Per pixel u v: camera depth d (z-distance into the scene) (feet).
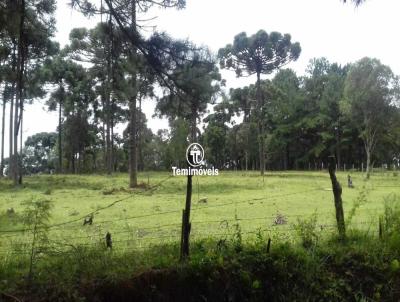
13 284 15.40
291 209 45.14
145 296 15.89
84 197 68.13
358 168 206.08
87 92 149.79
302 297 17.07
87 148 201.57
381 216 22.31
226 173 147.95
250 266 17.22
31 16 23.11
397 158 209.15
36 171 254.47
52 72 114.32
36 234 17.70
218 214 42.01
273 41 135.95
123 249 18.98
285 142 209.97
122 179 113.60
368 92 121.39
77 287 15.46
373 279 18.11
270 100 202.39
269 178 113.80
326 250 18.70
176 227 31.17
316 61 233.14
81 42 97.55
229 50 138.00
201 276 16.60
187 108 21.58
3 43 23.84
